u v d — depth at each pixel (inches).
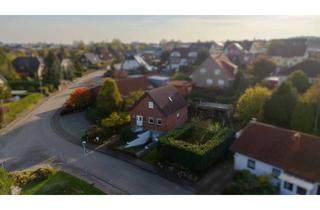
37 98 1866.4
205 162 839.1
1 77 1989.4
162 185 797.2
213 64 1820.9
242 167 818.2
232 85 1779.0
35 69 2672.2
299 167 699.4
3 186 754.8
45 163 981.8
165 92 1244.5
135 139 1112.2
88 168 924.0
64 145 1130.7
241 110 1159.6
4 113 1438.2
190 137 1084.5
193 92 1764.3
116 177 857.5
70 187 801.6
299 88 1380.4
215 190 749.9
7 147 1136.8
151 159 965.2
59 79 2242.9
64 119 1470.2
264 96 1128.8
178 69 2896.2
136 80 1753.2
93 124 1365.7
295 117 1033.5
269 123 1101.7
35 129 1336.1
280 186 724.7
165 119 1124.5
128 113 1296.8
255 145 793.6
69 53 4146.2
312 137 741.3
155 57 4138.8
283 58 2559.1
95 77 2642.7
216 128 1089.4
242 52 2903.5
